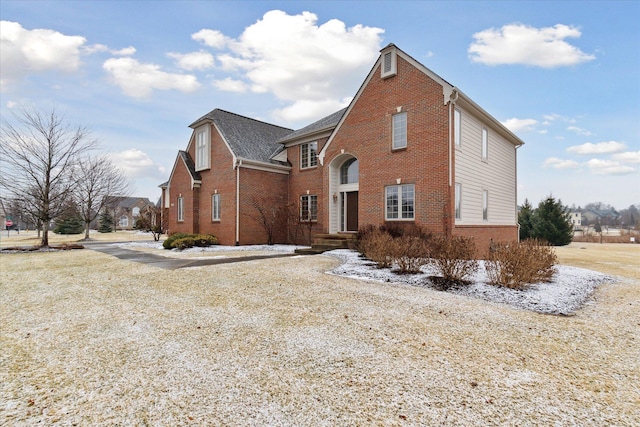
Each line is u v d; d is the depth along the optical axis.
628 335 5.05
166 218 30.69
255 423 2.80
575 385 3.48
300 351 4.31
